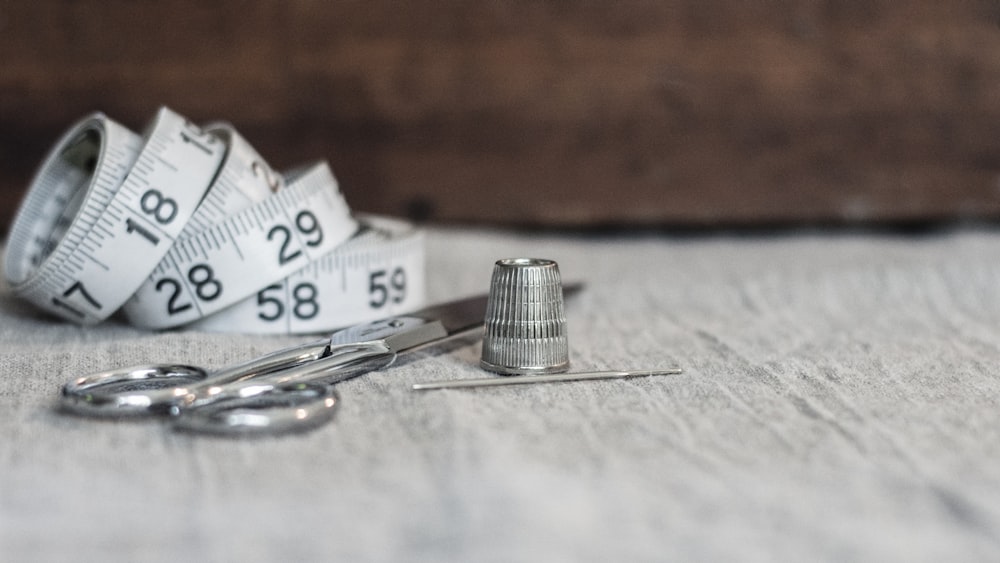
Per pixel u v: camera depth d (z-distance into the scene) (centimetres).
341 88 58
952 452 36
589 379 41
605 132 59
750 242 59
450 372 41
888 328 46
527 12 58
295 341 44
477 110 59
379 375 41
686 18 59
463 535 33
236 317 45
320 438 37
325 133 58
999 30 59
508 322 41
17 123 57
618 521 34
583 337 45
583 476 35
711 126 59
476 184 59
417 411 38
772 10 59
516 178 59
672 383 40
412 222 59
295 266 44
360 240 46
